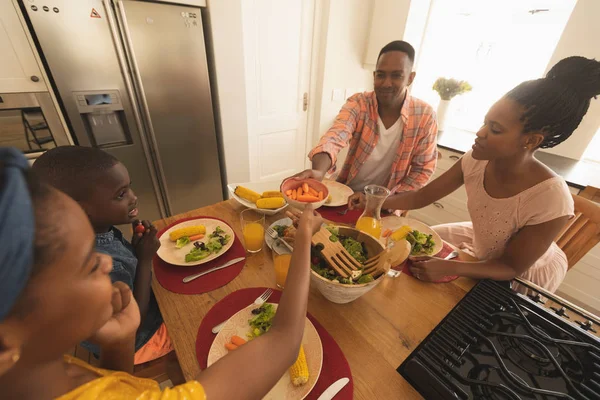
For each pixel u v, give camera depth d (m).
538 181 0.86
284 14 2.24
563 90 0.69
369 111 1.38
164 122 1.93
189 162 2.17
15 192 0.17
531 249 0.85
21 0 1.34
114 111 1.76
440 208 2.39
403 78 1.21
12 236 0.16
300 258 0.51
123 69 1.65
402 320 0.70
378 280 0.64
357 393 0.54
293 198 0.94
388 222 1.11
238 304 0.71
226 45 1.97
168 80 1.84
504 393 0.50
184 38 1.79
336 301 0.71
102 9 1.50
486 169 1.01
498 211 0.97
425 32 2.57
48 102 1.54
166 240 0.93
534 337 0.61
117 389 0.31
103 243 0.71
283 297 0.47
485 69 2.48
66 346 0.26
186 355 0.59
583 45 1.74
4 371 0.21
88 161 0.65
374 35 2.63
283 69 2.46
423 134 1.37
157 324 0.91
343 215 1.14
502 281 0.81
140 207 2.07
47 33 1.41
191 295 0.74
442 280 0.83
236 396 0.34
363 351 0.62
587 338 0.61
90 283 0.25
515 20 2.21
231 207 1.16
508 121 0.76
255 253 0.90
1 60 1.38
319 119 2.88
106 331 0.40
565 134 0.77
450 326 0.63
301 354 0.57
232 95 2.16
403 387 0.55
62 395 0.27
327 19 2.40
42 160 0.63
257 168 2.77
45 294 0.21
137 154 1.91
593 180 1.67
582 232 1.09
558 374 0.54
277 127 2.70
